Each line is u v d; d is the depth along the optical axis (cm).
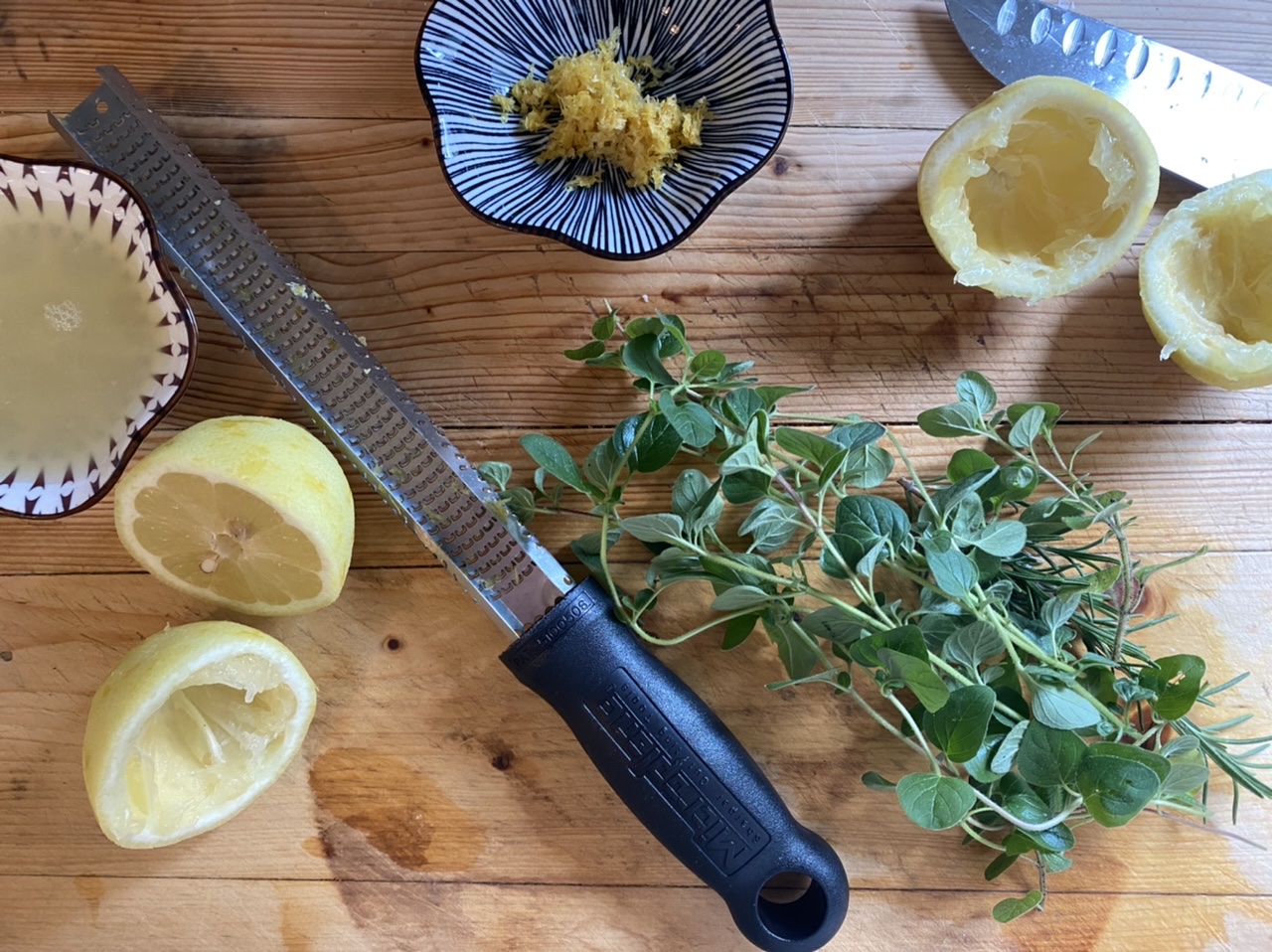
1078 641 30
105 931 29
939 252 30
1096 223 30
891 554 26
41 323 28
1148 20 31
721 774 27
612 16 30
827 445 25
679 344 28
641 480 30
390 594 30
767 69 28
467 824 30
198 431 27
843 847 30
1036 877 30
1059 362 31
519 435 30
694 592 30
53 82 30
